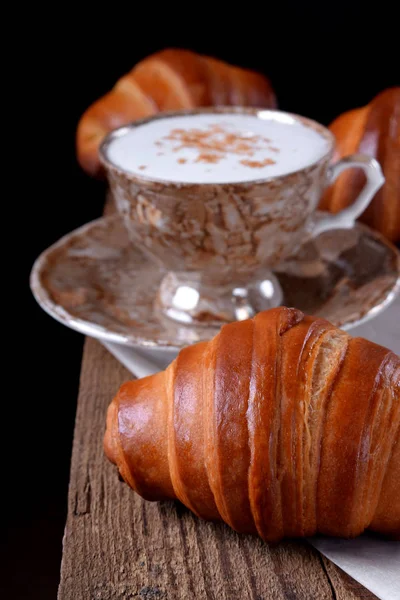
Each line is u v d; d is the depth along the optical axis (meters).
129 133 0.53
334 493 0.40
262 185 0.47
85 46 0.81
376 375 0.41
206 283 0.51
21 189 0.82
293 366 0.41
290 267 0.55
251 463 0.40
